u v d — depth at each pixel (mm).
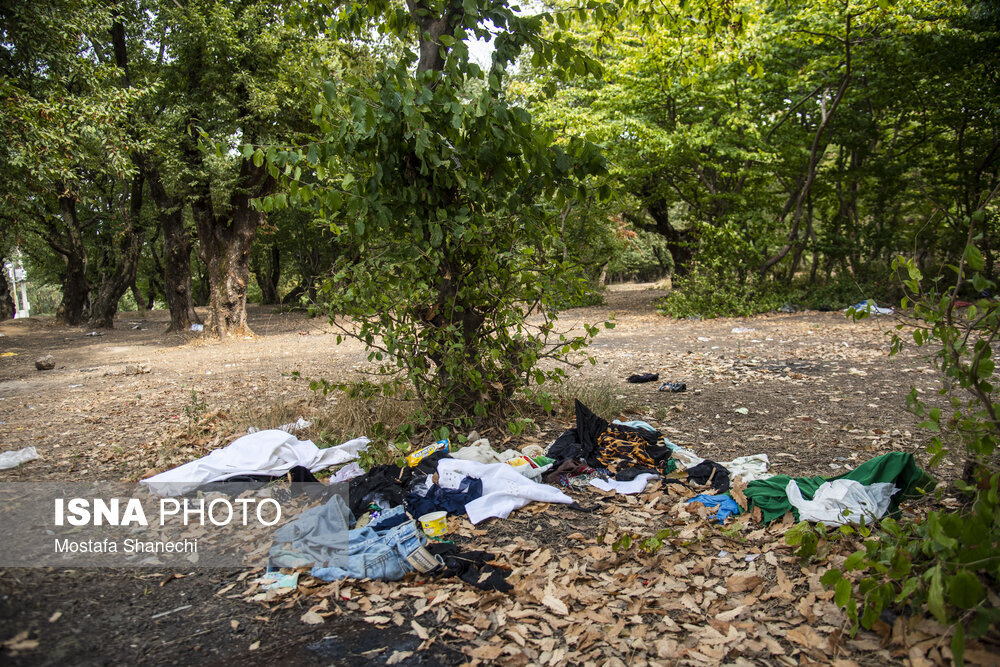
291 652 2869
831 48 16359
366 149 4906
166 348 17906
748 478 4699
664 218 25312
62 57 11969
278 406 7098
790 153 18344
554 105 18547
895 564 2648
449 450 5348
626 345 12945
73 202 26703
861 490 3934
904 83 16734
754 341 12586
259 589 3420
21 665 2691
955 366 3055
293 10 6234
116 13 15906
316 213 5707
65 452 6148
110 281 27375
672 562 3590
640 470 4887
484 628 3037
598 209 6602
